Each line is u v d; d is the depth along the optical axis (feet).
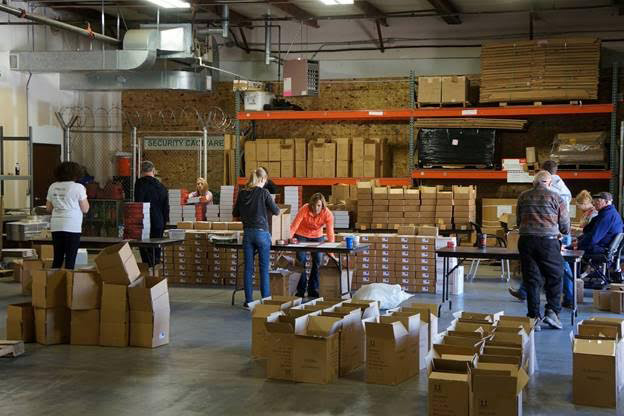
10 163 49.34
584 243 34.68
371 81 53.93
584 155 46.32
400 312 21.45
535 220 25.80
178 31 47.88
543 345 23.99
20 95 50.37
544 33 50.21
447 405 16.07
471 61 51.85
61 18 54.08
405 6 49.47
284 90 49.98
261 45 56.29
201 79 51.83
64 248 29.48
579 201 38.55
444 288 30.55
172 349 23.29
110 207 51.65
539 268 26.27
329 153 50.19
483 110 47.78
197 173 57.98
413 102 49.62
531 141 51.39
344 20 54.03
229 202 45.85
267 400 18.07
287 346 19.69
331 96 54.70
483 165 47.80
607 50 49.06
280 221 30.94
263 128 56.54
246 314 29.25
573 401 17.95
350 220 45.70
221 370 20.80
